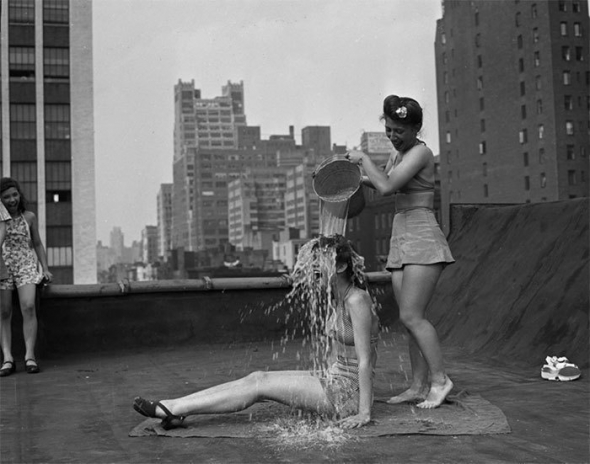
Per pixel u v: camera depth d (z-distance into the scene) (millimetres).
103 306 6980
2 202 5934
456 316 6789
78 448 3277
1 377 5543
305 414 3775
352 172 3994
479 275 7023
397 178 3947
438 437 3369
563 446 3205
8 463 3047
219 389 3564
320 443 3273
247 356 6523
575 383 4707
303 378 3607
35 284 5941
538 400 4203
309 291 3986
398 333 7809
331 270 3646
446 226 8156
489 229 7535
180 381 5211
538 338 5586
